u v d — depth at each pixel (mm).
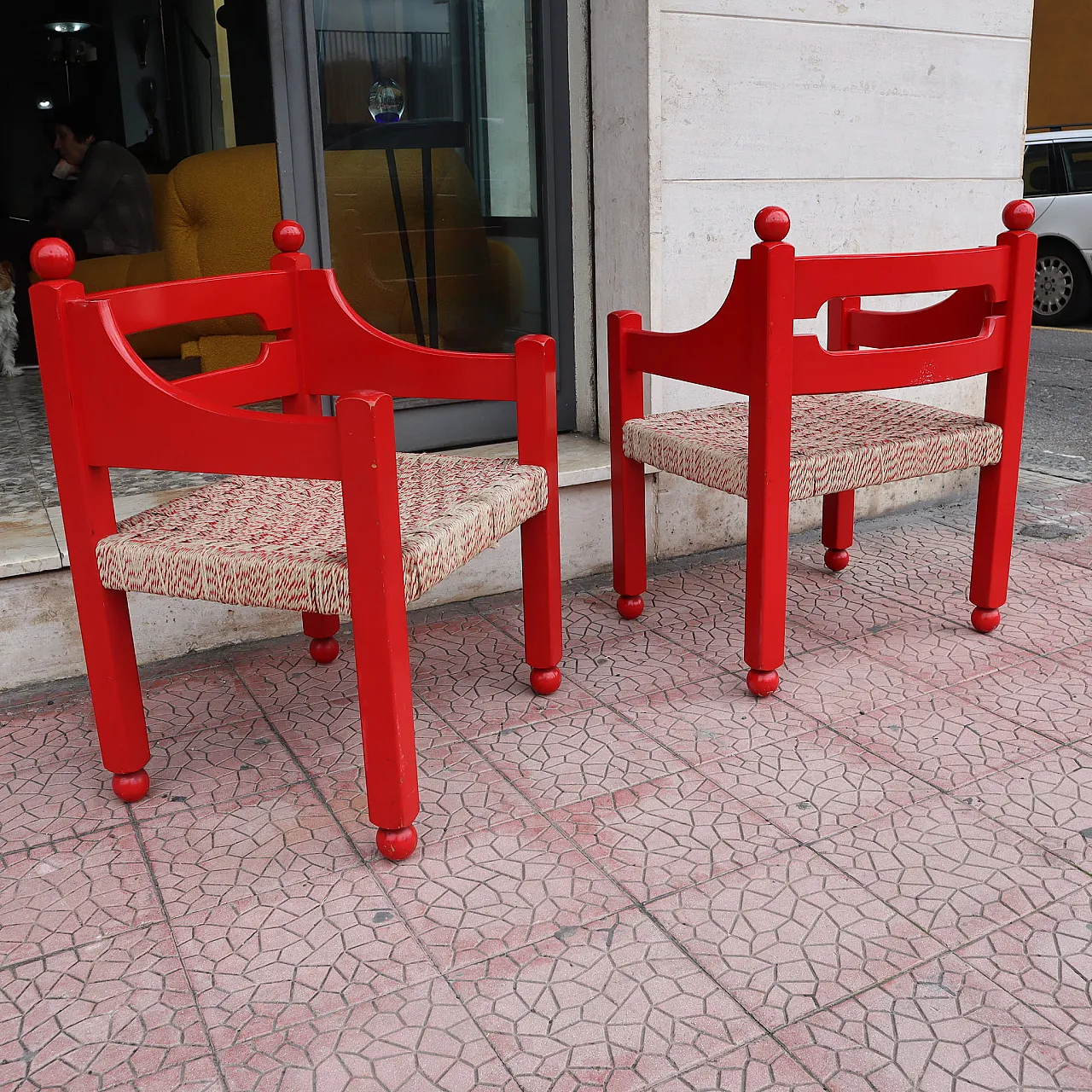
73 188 5277
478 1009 1256
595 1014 1242
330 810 1691
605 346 2715
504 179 2678
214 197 3201
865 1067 1151
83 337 1488
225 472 1467
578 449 2699
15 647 2084
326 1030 1232
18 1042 1230
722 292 2656
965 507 3164
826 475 1938
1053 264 7152
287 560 1477
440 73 2551
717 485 2004
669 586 2596
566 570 2611
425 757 1836
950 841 1555
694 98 2486
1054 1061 1154
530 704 2020
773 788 1708
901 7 2697
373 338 1896
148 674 2184
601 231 2641
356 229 2551
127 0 5406
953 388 3078
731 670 2139
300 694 2088
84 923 1438
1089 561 2660
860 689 2035
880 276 1895
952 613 2381
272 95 2391
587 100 2598
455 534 1568
